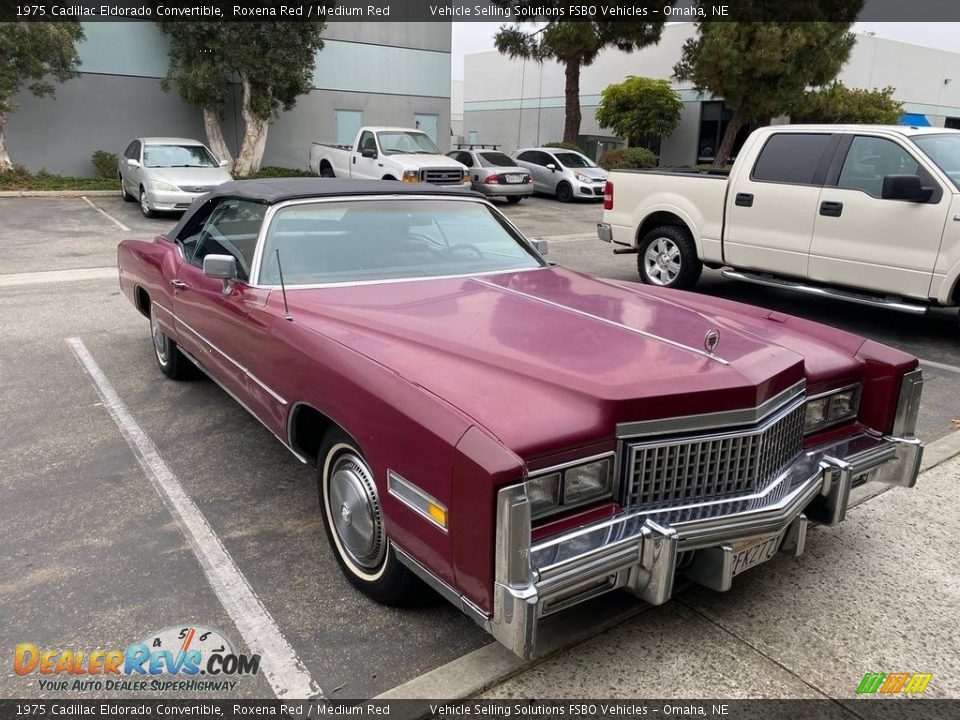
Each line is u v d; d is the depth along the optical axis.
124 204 16.59
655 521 2.38
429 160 16.81
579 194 20.00
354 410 2.62
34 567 3.10
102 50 19.73
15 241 11.77
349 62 23.39
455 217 4.26
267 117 20.11
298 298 3.44
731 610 2.90
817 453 2.98
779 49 21.61
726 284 9.56
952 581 3.12
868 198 6.75
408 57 24.47
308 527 3.47
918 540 3.45
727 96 23.28
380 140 17.41
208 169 15.35
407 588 2.74
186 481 3.92
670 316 3.21
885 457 3.09
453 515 2.20
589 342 2.81
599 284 3.88
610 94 27.56
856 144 6.93
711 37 22.50
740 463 2.54
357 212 4.00
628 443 2.36
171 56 19.73
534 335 2.89
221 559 3.19
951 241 6.24
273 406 3.36
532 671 2.54
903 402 3.17
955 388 5.63
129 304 7.85
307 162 23.41
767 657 2.64
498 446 2.12
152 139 15.91
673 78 25.22
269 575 3.08
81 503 3.66
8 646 2.63
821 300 8.74
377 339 2.92
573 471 2.29
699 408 2.43
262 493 3.79
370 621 2.79
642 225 8.92
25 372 5.65
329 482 3.02
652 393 2.37
